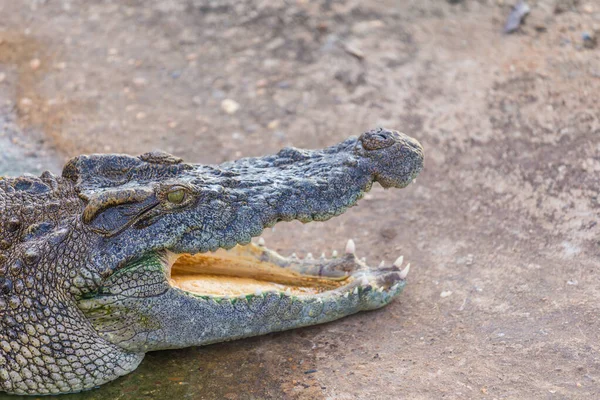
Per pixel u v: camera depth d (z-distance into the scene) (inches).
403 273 381.1
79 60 624.7
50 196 356.8
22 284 330.3
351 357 348.2
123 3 684.7
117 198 327.6
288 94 573.6
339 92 569.3
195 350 360.8
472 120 519.5
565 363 326.3
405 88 561.0
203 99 577.0
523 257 407.5
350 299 365.1
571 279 382.9
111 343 336.5
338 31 619.5
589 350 331.3
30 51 637.9
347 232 453.1
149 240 329.1
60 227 338.3
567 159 468.8
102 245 327.6
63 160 518.6
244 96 576.4
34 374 334.3
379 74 577.6
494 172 476.1
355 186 351.3
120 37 646.5
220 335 348.5
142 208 330.3
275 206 343.0
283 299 351.3
